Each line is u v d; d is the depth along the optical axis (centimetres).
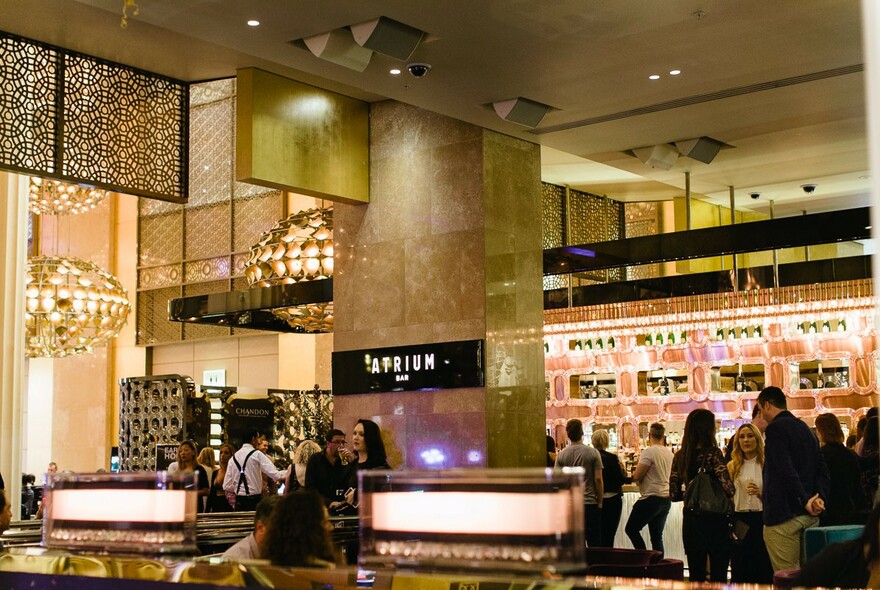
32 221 2314
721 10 699
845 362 1291
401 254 1017
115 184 908
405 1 680
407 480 221
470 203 979
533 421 993
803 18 715
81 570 301
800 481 573
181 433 1474
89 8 782
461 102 894
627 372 1450
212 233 2072
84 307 1537
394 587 220
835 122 974
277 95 951
